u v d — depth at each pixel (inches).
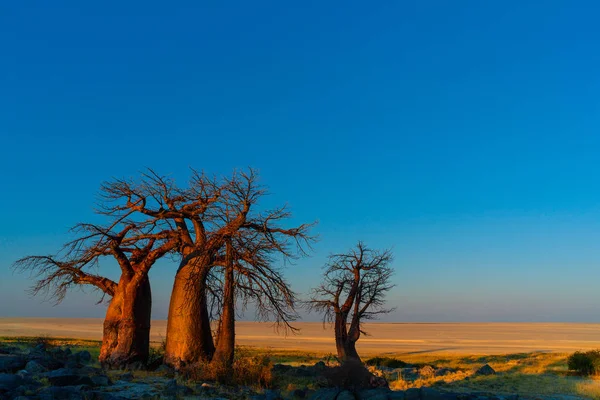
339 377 694.5
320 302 1283.2
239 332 4950.8
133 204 811.4
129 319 814.5
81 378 559.5
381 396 614.9
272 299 778.8
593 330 6786.4
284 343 3127.5
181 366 749.9
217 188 791.1
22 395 478.3
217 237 775.1
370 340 4074.8
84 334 3634.4
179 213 809.5
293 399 617.3
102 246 846.5
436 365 1472.7
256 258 767.1
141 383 619.8
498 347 3006.9
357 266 1300.4
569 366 1090.7
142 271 836.6
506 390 837.2
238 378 701.3
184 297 786.2
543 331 6422.2
